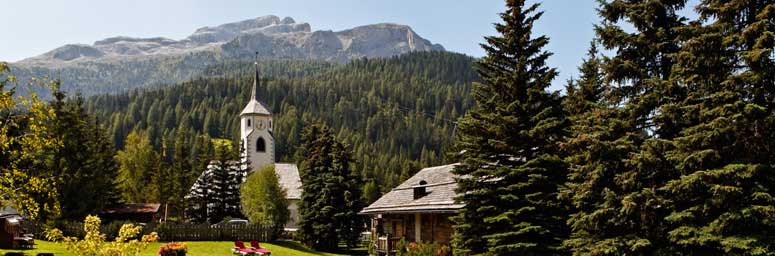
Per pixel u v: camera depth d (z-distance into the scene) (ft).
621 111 59.47
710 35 51.26
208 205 202.39
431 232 103.19
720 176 50.26
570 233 69.26
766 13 49.42
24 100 54.39
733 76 49.90
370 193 275.80
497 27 73.15
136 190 256.32
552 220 69.00
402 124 621.72
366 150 522.47
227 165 203.31
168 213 255.70
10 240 103.55
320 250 160.56
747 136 50.55
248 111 282.77
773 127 49.67
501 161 71.15
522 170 68.13
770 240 48.93
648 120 59.00
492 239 69.41
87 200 157.48
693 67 54.03
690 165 52.19
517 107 69.82
